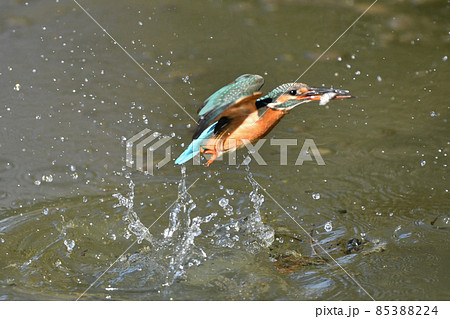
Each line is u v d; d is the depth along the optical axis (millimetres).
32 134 13016
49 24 17516
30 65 15523
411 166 11984
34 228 10328
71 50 16266
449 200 10883
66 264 9461
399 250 9609
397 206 10805
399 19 17969
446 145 12586
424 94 14430
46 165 12078
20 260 9508
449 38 16844
